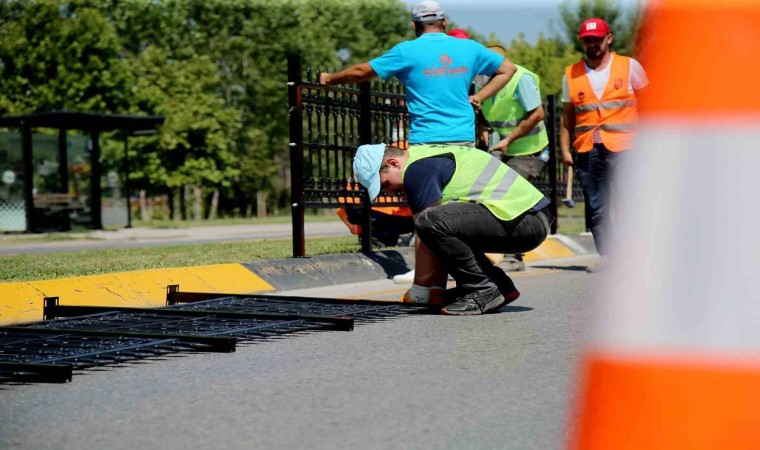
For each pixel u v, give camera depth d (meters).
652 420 3.17
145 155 69.31
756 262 3.18
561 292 14.85
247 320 11.62
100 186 43.00
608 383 3.25
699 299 3.20
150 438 6.20
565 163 18.08
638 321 3.23
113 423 6.63
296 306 12.98
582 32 17.27
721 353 3.16
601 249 17.95
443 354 9.31
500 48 17.38
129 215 45.03
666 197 3.26
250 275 15.80
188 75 72.06
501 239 12.10
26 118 40.41
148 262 18.17
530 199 12.16
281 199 102.81
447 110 13.91
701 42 3.24
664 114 3.28
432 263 12.70
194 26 91.25
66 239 34.53
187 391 7.71
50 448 5.99
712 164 3.23
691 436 3.15
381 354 9.35
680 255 3.23
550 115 24.50
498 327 11.10
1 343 9.84
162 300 14.43
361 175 12.24
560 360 8.87
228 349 9.59
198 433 6.32
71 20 62.31
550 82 82.31
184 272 15.10
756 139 3.20
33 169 42.47
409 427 6.39
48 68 62.09
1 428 6.53
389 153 12.20
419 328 11.13
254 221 54.53
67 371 8.10
